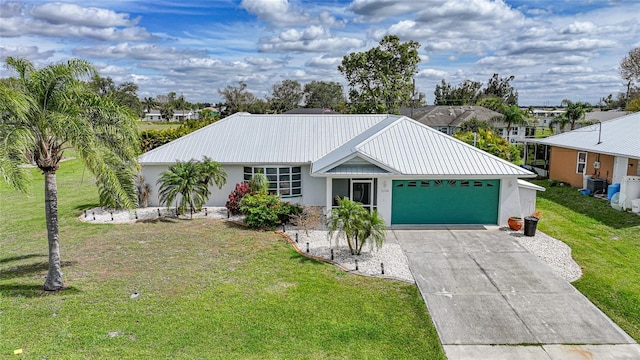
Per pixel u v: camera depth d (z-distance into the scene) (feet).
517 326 35.45
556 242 57.16
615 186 76.38
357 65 208.85
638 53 207.51
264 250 53.47
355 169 63.57
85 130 37.01
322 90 429.38
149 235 59.72
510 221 62.85
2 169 32.89
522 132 190.80
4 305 37.01
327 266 48.24
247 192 71.10
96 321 34.53
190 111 424.87
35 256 51.26
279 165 75.25
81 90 40.16
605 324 35.81
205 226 64.75
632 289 42.22
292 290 41.50
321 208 75.20
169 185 69.15
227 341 32.17
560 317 36.94
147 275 44.80
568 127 185.16
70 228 63.87
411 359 30.68
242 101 338.54
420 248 54.70
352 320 35.88
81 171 126.41
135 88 262.47
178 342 31.76
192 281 43.32
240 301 38.83
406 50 207.00
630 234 60.18
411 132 70.74
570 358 31.14
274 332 33.63
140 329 33.45
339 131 85.25
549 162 105.40
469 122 168.55
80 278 43.83
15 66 37.81
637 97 224.53
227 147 78.69
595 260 50.39
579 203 78.95
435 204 65.31
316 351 31.22
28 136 35.14
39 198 90.63
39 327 33.32
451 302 39.68
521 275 45.96
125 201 42.04
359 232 50.42
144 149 116.98
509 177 63.21
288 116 89.76
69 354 29.73
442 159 64.90
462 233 61.21
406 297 40.55
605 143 85.76
